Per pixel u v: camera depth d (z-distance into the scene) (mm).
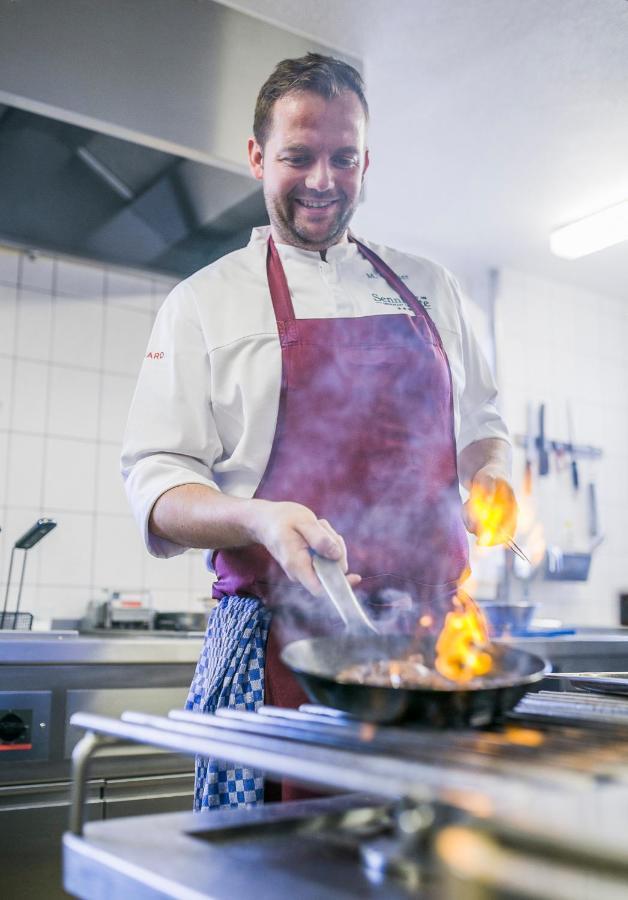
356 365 1062
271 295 1096
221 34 2080
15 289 2525
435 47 2252
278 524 783
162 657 1667
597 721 641
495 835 489
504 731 626
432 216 3166
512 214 3139
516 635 2129
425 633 807
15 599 2406
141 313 2719
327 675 644
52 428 2523
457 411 1164
